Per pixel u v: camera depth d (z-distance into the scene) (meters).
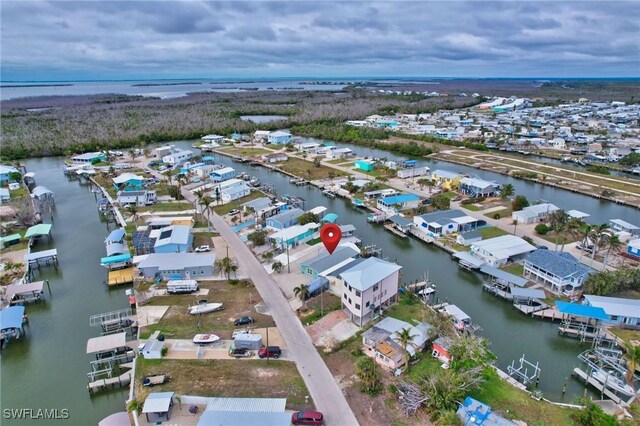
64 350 64.38
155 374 54.75
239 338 59.03
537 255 82.31
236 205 125.19
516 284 77.25
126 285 82.88
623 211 124.62
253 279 80.19
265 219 110.31
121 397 55.16
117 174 162.88
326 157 192.25
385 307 69.81
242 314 68.50
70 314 73.81
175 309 70.56
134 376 55.09
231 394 51.00
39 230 103.19
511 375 56.81
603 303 67.50
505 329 68.06
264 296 74.00
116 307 75.62
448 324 64.12
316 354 58.72
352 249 87.25
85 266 91.81
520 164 177.75
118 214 118.62
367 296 63.81
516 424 45.84
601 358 57.59
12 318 67.44
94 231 111.56
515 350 62.88
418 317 67.44
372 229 110.62
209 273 81.69
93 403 54.03
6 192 134.25
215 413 45.81
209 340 60.53
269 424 43.97
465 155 197.00
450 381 50.09
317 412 47.19
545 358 61.16
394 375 54.34
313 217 106.25
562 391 54.59
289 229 98.56
